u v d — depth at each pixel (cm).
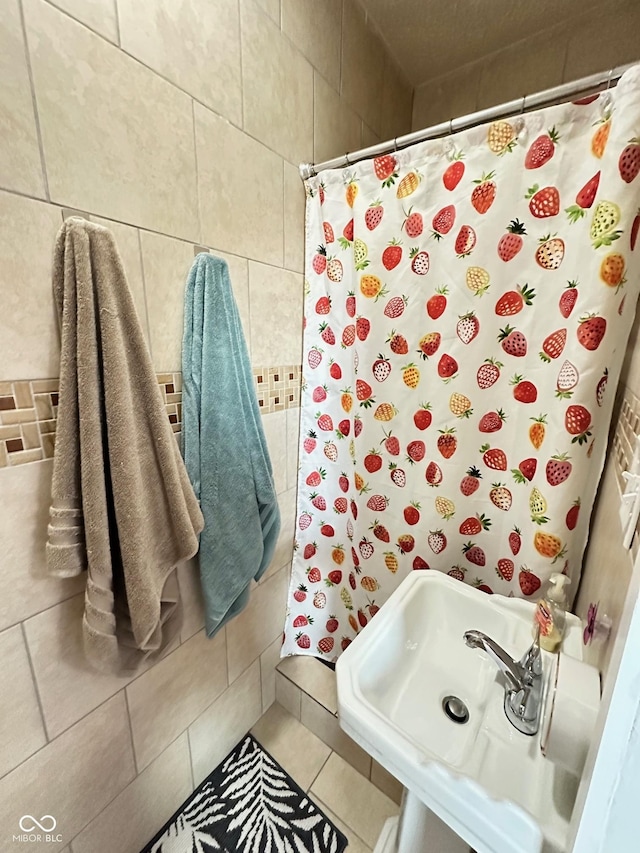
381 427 112
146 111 67
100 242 59
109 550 64
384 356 107
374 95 127
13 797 67
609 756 27
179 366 82
